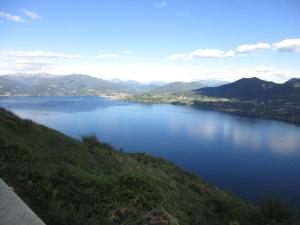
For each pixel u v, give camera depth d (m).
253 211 10.07
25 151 8.05
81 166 10.95
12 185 5.08
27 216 3.18
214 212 11.99
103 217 4.93
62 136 16.42
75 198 5.43
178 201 10.82
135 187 6.45
